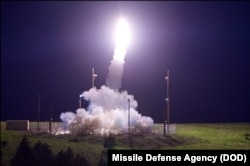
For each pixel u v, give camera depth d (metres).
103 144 86.31
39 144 73.75
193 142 91.25
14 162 68.88
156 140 91.12
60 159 67.31
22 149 71.19
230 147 83.38
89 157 74.38
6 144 82.56
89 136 94.62
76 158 68.31
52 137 92.94
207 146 85.06
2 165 70.00
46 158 67.94
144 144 86.62
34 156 68.69
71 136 94.56
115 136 94.38
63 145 82.75
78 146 82.44
